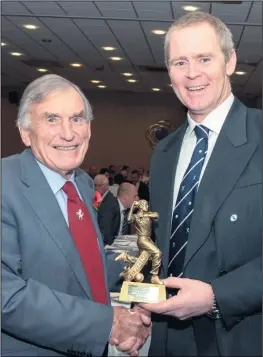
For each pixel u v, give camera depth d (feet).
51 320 4.66
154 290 4.93
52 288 4.77
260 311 4.91
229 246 4.73
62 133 4.91
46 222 4.79
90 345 4.79
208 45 4.77
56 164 4.97
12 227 4.73
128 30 22.09
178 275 4.99
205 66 4.81
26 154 5.10
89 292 4.92
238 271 4.70
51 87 4.96
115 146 46.09
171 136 5.59
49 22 21.21
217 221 4.76
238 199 4.72
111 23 20.98
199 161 5.04
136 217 5.15
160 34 22.33
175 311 4.76
